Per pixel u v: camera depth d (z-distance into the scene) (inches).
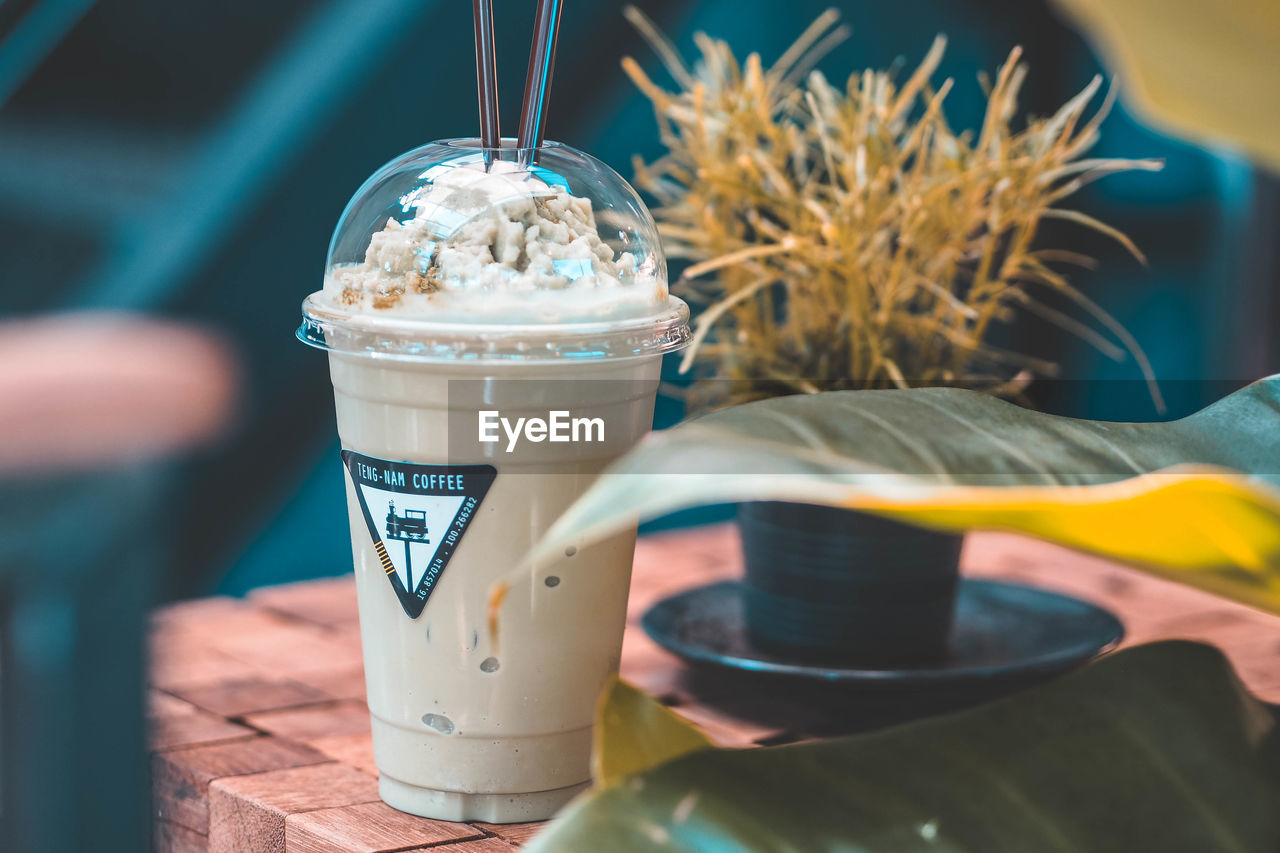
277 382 46.3
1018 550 33.7
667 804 19.3
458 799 24.4
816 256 27.9
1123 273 53.6
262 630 30.5
